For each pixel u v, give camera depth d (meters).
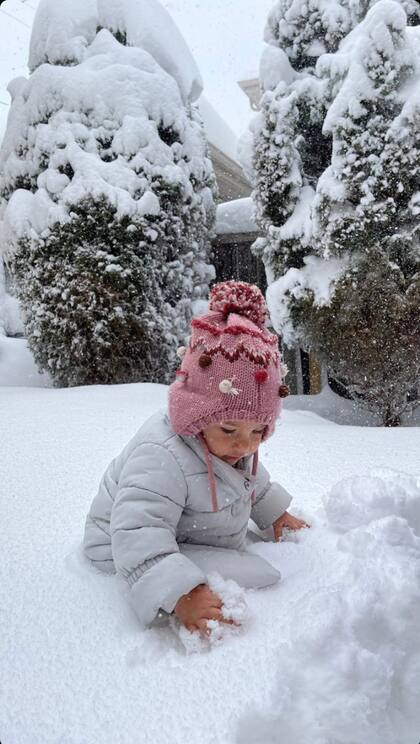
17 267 6.14
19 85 6.68
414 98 4.42
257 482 1.67
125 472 1.44
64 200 5.72
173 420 1.45
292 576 1.43
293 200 5.29
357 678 1.05
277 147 5.30
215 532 1.48
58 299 5.82
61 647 1.23
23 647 1.24
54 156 5.90
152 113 6.21
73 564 1.57
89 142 5.93
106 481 1.57
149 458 1.42
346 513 1.66
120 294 5.70
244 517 1.53
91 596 1.42
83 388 5.17
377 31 4.56
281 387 1.48
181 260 6.34
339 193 4.57
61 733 1.01
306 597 1.25
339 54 5.21
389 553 1.38
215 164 11.04
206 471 1.45
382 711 1.02
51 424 3.36
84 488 2.23
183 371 1.47
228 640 1.19
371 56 4.58
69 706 1.07
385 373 4.67
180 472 1.42
